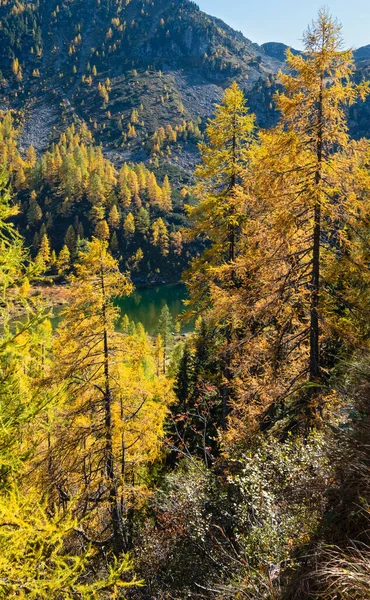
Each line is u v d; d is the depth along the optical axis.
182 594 6.14
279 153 9.62
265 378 10.34
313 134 9.33
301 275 10.05
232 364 12.14
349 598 2.83
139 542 9.66
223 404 13.78
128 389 11.45
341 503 3.66
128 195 141.25
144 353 11.80
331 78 9.09
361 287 10.45
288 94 9.52
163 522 8.88
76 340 11.13
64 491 10.92
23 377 5.37
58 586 4.15
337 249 9.88
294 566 3.65
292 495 4.64
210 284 13.47
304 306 10.23
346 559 3.12
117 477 11.59
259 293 10.73
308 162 9.48
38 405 5.24
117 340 11.63
